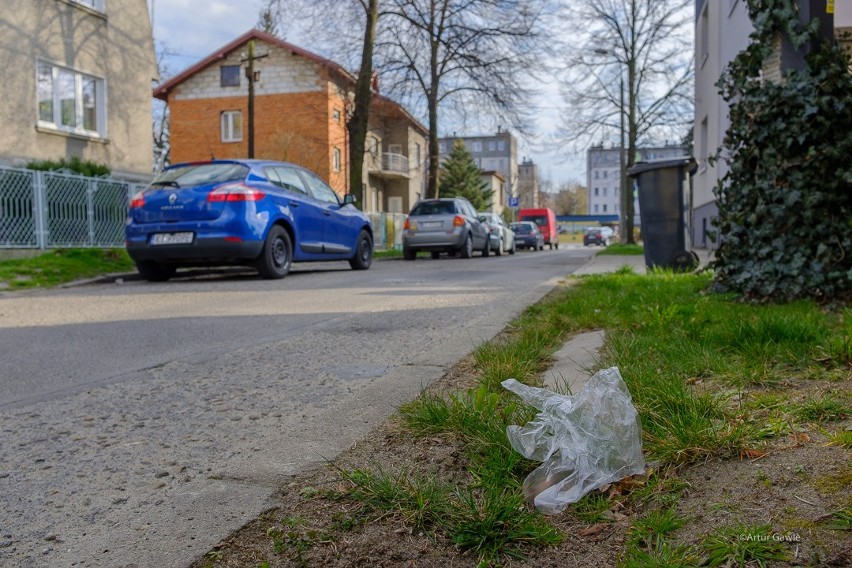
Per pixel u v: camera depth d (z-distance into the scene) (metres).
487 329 5.16
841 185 5.28
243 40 35.31
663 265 9.73
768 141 5.54
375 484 2.13
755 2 5.69
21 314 6.81
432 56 25.16
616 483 2.13
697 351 3.60
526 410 2.63
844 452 2.18
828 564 1.63
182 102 36.56
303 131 35.19
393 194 46.03
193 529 1.98
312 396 3.48
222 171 10.36
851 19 9.68
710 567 1.67
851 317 4.30
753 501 1.95
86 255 12.34
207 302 7.61
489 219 23.86
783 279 5.38
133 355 4.73
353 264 13.02
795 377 3.20
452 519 1.96
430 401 2.88
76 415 3.26
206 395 3.57
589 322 5.08
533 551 1.83
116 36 18.19
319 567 1.78
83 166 14.35
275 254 10.51
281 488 2.24
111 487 2.34
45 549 1.90
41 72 16.16
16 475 2.48
